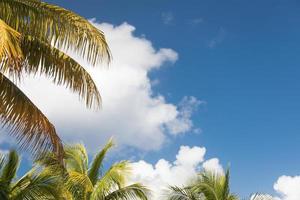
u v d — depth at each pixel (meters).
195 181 23.42
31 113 11.58
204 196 23.12
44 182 18.16
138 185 21.92
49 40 12.27
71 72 12.67
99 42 12.11
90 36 12.10
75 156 23.67
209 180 23.55
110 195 22.05
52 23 12.19
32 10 12.15
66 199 19.91
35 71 12.49
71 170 21.77
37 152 11.79
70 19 12.16
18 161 19.14
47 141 11.79
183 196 22.81
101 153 23.47
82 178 20.59
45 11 12.17
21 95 11.66
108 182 21.58
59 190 18.67
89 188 21.00
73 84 12.70
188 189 22.88
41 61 12.57
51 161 17.77
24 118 11.49
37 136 11.64
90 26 12.15
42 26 12.20
